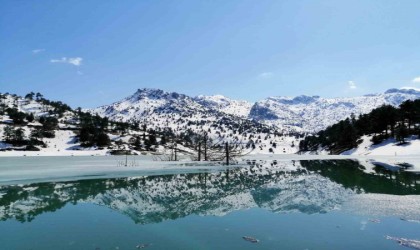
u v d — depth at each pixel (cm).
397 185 3088
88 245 1373
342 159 9181
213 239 1445
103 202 2391
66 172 5191
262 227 1636
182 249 1314
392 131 15150
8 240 1446
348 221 1736
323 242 1384
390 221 1723
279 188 3012
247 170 5419
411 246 1333
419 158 8925
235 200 2414
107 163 8238
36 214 1997
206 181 3766
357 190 2781
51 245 1375
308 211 1992
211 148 10600
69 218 1880
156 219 1839
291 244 1366
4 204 2339
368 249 1298
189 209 2112
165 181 3797
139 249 1317
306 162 7875
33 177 4375
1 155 16600
